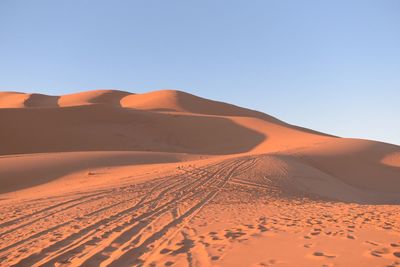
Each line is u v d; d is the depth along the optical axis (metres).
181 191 18.61
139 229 9.38
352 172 39.56
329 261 5.49
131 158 35.81
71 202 14.80
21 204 14.75
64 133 59.81
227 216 11.34
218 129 71.31
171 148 63.03
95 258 6.64
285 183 25.50
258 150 58.06
